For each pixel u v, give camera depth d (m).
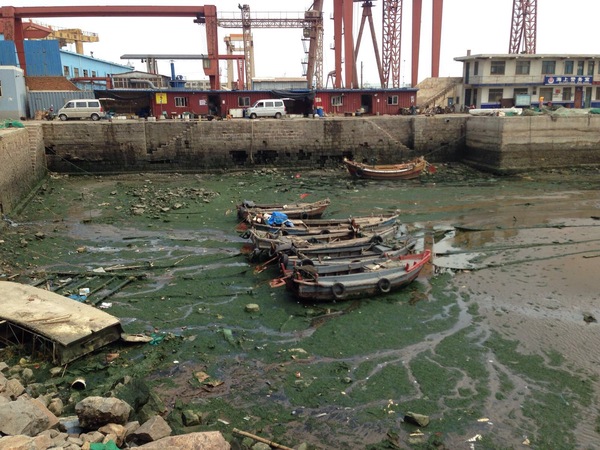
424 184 32.94
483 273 17.17
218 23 52.28
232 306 14.48
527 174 35.78
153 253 18.95
